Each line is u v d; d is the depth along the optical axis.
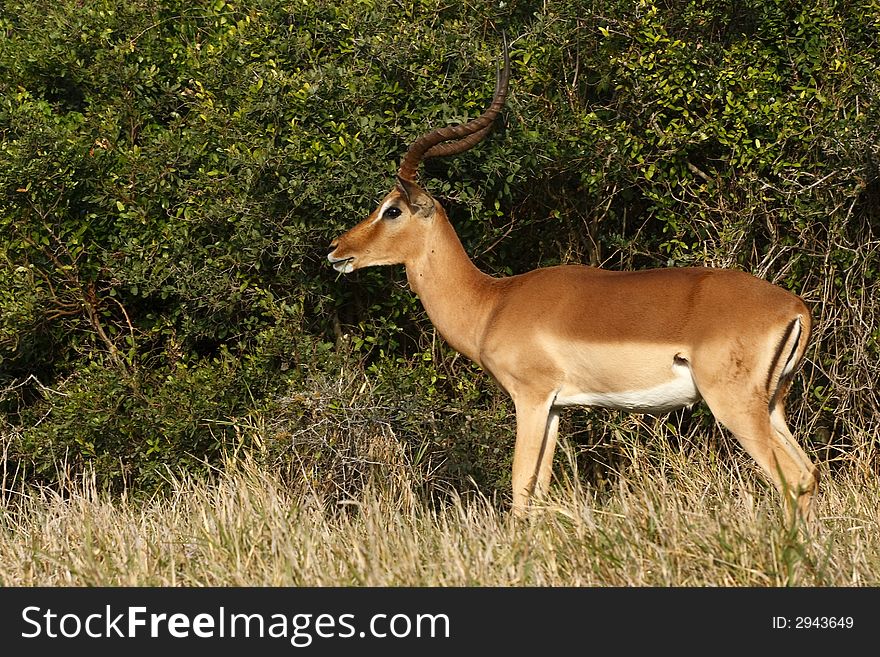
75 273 28.25
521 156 27.08
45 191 27.27
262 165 25.81
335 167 25.98
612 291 20.80
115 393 27.86
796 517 16.62
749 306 19.38
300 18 28.12
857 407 29.42
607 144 27.97
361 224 23.08
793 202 28.19
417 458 26.05
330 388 25.83
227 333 29.88
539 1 30.73
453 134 22.72
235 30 28.03
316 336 29.34
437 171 27.34
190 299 27.92
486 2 29.91
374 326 29.33
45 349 30.03
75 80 29.62
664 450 26.42
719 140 27.73
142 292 27.95
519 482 21.39
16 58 29.53
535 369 21.30
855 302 28.95
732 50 28.06
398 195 22.89
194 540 18.53
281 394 27.84
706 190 29.03
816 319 29.47
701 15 28.23
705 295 19.80
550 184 30.05
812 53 27.48
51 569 18.09
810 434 30.39
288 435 25.00
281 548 17.20
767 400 19.44
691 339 19.69
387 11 28.41
